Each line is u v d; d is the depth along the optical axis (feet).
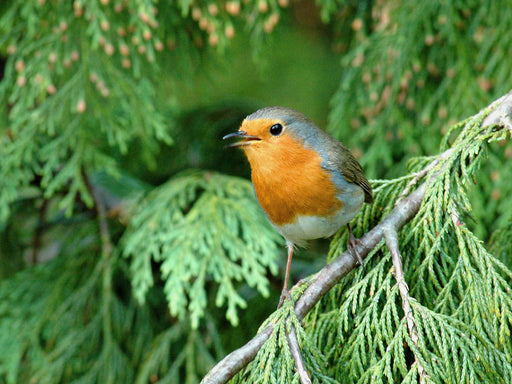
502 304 17.01
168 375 29.27
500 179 28.30
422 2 30.32
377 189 22.89
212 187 31.37
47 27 29.86
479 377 16.83
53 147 29.89
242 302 26.76
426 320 16.99
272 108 23.65
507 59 28.89
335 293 20.76
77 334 30.27
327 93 46.55
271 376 17.54
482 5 29.30
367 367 19.62
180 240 28.35
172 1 32.48
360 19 32.89
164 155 39.83
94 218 35.70
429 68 30.71
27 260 37.17
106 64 30.22
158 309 32.37
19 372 30.73
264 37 33.60
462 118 29.37
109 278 31.12
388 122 30.99
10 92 30.83
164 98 33.96
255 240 28.43
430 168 20.49
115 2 29.58
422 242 19.04
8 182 30.12
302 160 22.39
